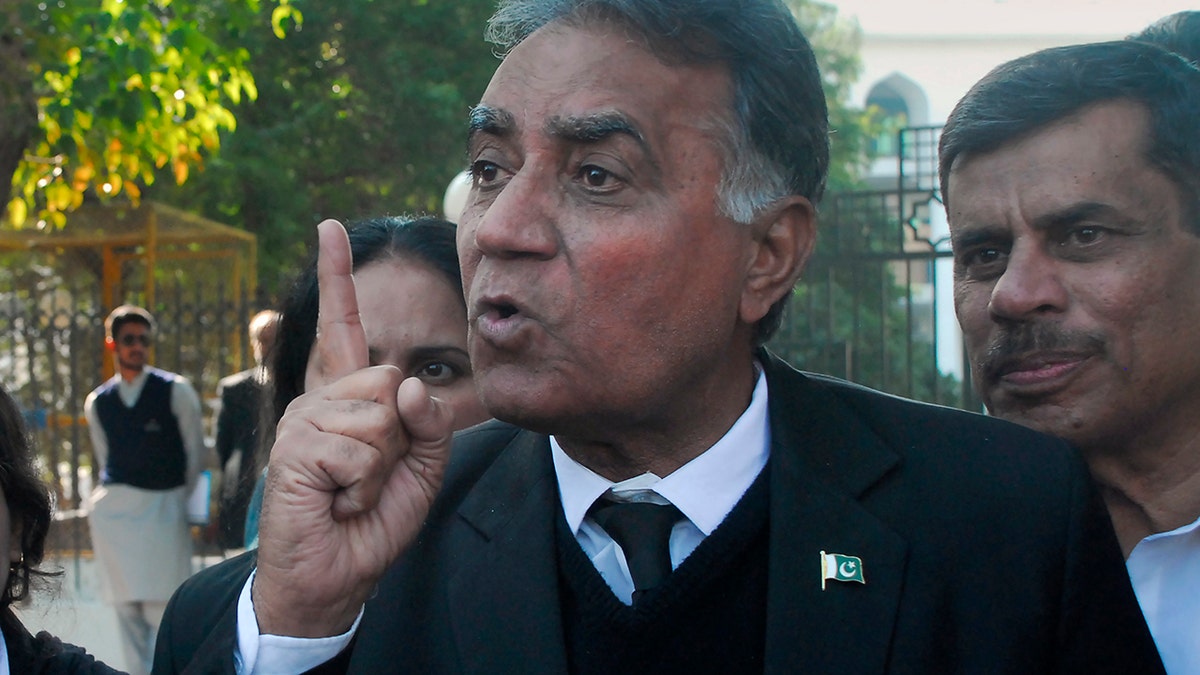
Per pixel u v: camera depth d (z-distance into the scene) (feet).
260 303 34.30
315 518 4.39
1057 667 4.78
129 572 21.50
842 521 4.78
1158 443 5.74
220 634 4.61
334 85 47.93
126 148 28.09
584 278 4.44
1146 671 4.89
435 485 4.61
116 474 21.67
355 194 50.21
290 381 8.24
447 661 4.69
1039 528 4.85
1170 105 5.54
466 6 48.08
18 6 23.20
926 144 24.58
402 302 7.22
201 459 22.31
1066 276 5.63
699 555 4.66
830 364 24.23
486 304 4.56
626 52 4.55
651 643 4.59
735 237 4.69
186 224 40.73
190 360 36.91
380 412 4.43
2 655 6.30
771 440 4.96
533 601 4.68
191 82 26.96
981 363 5.94
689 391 4.71
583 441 4.80
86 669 6.44
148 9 27.12
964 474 4.98
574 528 4.83
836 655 4.55
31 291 39.42
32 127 24.39
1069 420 5.65
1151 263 5.54
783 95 4.75
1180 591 5.70
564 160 4.55
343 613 4.48
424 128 47.60
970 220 5.87
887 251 24.00
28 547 6.87
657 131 4.50
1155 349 5.58
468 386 7.29
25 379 39.06
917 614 4.65
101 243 40.04
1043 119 5.64
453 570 4.88
